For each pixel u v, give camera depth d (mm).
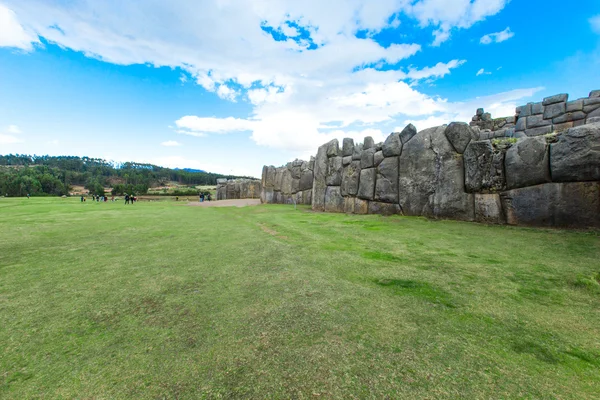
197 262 4406
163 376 1806
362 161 10484
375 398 1580
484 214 6629
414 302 2805
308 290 3182
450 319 2457
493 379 1713
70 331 2383
